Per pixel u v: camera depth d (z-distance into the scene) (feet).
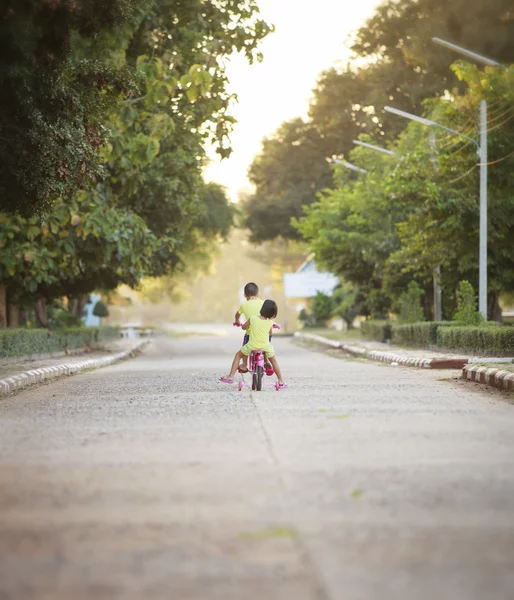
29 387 100.32
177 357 199.21
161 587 24.50
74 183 94.73
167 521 32.01
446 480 39.04
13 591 24.27
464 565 26.53
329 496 35.86
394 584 24.72
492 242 178.81
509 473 40.65
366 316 317.42
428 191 169.37
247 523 31.60
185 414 66.23
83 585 24.75
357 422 59.93
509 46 271.69
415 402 74.79
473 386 93.40
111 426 59.26
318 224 266.36
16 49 82.89
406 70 353.31
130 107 114.32
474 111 177.99
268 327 88.99
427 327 173.88
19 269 151.02
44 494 37.01
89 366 148.36
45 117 88.33
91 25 87.97
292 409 69.00
